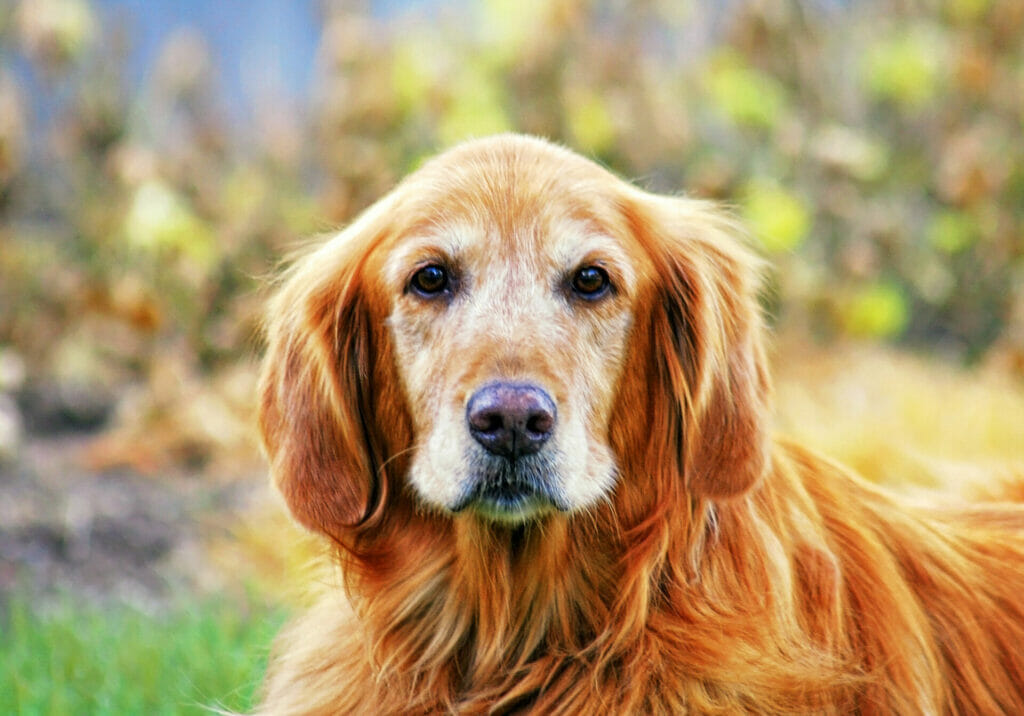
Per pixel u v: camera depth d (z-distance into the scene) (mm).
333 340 4340
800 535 4285
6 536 7605
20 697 5332
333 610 4523
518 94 10633
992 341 11938
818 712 4035
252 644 5824
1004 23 11539
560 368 3941
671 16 11195
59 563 7410
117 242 10297
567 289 4109
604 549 4203
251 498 8469
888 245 11117
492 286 4062
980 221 11266
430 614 4320
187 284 10180
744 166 10906
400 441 4258
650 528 4188
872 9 12148
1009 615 4668
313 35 14750
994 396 9672
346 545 4363
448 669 4309
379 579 4340
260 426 4488
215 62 12859
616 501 4188
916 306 12289
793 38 11352
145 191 10156
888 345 11766
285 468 4383
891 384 9875
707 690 4027
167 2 14164
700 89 11102
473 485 3896
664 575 4168
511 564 4219
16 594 6934
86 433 9805
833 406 9406
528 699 4246
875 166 11320
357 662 4348
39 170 11445
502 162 4246
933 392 9703
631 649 4121
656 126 10531
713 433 4207
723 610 4086
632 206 4336
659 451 4270
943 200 11492
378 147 10195
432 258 4113
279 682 4547
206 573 7426
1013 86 11609
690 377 4266
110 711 5246
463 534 4172
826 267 11016
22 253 10594
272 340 4516
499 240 4094
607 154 10484
